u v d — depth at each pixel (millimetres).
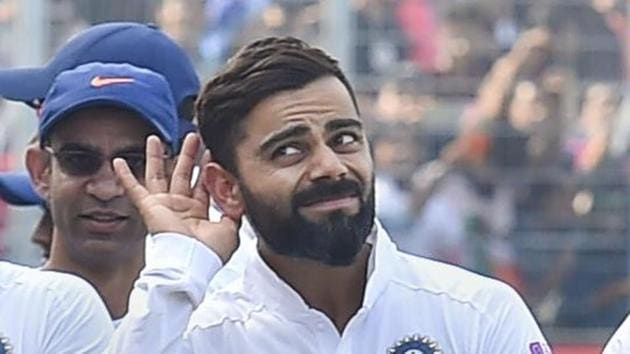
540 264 15688
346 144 6121
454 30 16359
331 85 6148
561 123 16109
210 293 6570
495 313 6422
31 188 8594
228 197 6352
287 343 6348
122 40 7992
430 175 15867
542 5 16562
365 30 15945
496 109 16109
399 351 6359
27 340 6590
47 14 15008
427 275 6496
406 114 16016
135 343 6117
